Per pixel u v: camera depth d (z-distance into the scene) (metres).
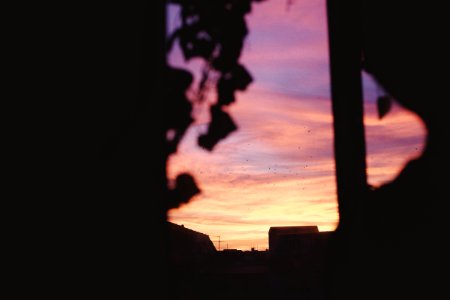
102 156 1.94
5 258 1.84
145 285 1.86
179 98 2.35
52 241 1.87
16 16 1.99
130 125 1.97
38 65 1.97
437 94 1.27
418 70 1.28
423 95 1.29
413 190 1.27
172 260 1.96
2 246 1.84
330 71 1.86
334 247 1.40
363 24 1.38
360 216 1.35
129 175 1.94
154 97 2.01
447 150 1.25
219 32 2.47
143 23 2.03
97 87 1.98
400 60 1.30
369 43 1.36
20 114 1.94
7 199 1.88
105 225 1.89
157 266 1.88
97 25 2.01
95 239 1.88
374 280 1.26
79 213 1.90
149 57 2.02
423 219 1.23
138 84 2.00
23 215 1.88
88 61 1.99
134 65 2.01
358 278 1.29
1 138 1.91
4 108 1.93
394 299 1.21
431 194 1.24
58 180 1.91
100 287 1.85
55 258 1.86
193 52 2.43
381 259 1.26
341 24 1.82
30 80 1.96
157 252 1.90
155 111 2.00
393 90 1.34
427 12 1.28
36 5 2.00
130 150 1.96
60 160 1.92
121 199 1.92
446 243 1.19
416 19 1.29
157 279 1.87
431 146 1.29
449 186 1.23
